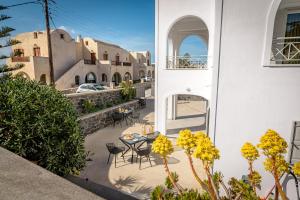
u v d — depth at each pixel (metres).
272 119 5.11
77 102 11.02
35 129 3.45
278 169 2.72
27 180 1.94
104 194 3.57
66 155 3.78
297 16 6.05
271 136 2.39
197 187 5.92
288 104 4.95
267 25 4.81
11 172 2.07
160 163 7.48
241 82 5.22
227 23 5.13
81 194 1.79
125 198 3.54
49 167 3.51
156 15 9.60
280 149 2.29
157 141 2.63
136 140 7.64
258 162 5.36
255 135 5.30
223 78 5.35
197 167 7.20
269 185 5.33
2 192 1.72
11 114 3.33
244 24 5.01
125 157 7.98
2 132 3.30
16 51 9.97
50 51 13.93
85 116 10.72
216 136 5.62
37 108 3.55
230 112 5.41
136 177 6.44
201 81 9.18
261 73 5.03
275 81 4.96
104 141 9.84
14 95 3.44
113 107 14.05
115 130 11.74
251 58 5.07
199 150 2.21
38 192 1.76
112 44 38.12
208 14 8.62
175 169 7.04
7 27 9.25
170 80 9.83
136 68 44.47
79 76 27.66
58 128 3.65
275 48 5.88
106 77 32.38
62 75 25.36
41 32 24.91
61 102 4.05
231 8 5.05
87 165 7.20
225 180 5.65
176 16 9.23
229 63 5.25
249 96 5.20
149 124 13.05
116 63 33.69
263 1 4.80
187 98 24.58
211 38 8.66
